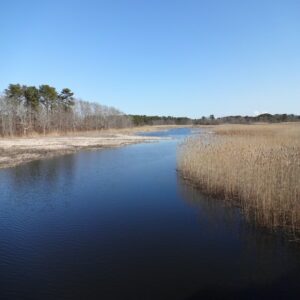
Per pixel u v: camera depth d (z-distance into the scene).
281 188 11.38
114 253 9.05
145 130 93.44
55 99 74.06
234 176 14.25
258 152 15.16
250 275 7.69
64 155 30.16
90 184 17.62
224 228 10.77
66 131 69.12
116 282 7.50
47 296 7.00
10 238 10.24
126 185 17.25
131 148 36.88
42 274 7.94
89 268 8.20
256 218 11.31
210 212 12.50
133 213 12.59
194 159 18.39
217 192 14.91
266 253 8.82
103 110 90.50
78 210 13.09
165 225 11.19
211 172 15.94
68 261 8.62
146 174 20.22
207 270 7.98
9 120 55.88
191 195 15.00
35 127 64.44
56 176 19.88
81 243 9.79
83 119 80.69
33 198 14.91
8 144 39.19
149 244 9.62
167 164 24.22
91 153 31.78
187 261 8.47
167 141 47.44
